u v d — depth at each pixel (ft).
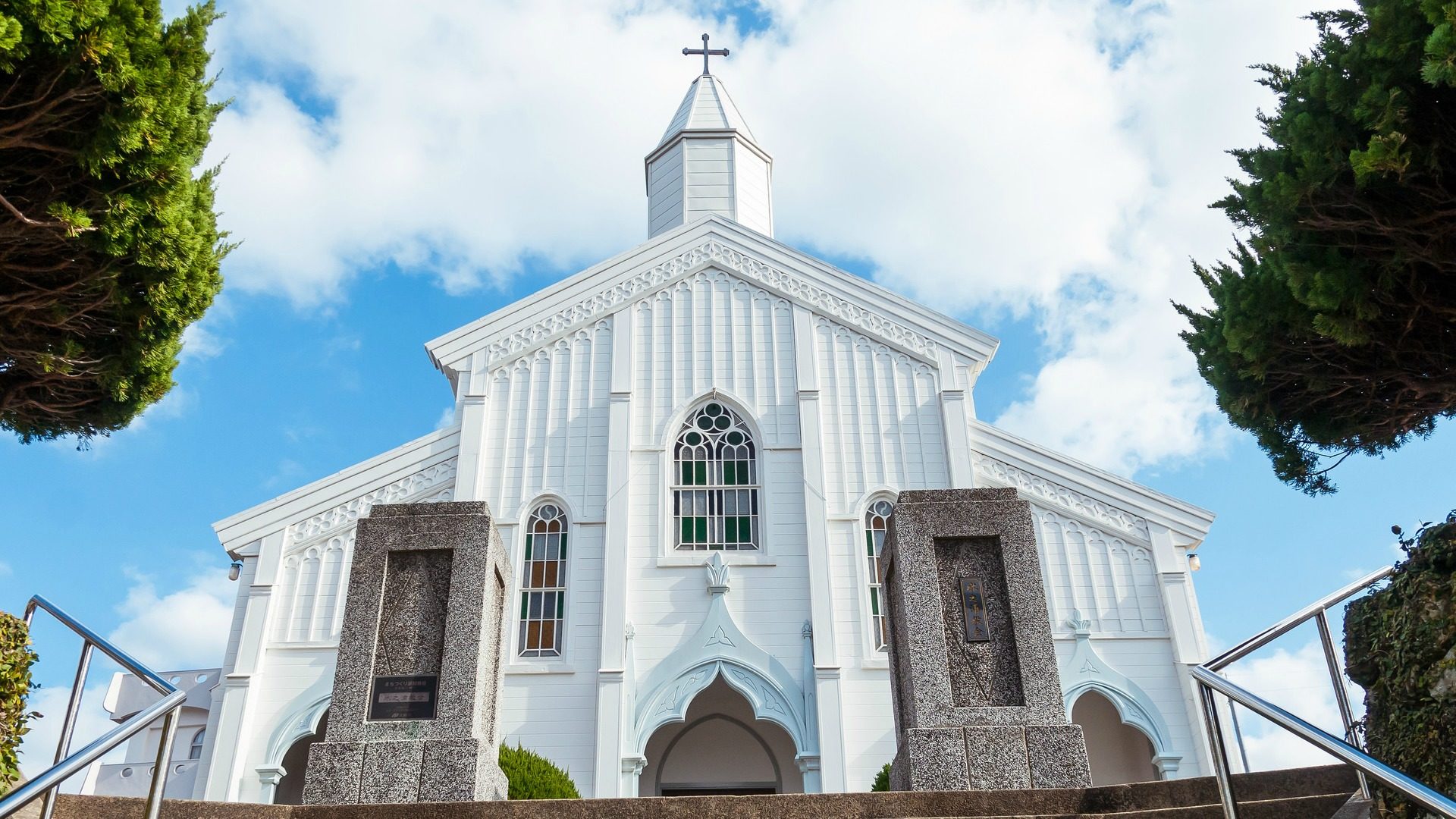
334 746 33.17
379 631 35.24
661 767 71.00
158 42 36.68
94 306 39.55
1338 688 30.71
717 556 68.74
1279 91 37.06
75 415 43.78
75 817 25.84
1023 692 33.88
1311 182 33.04
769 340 75.87
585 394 74.13
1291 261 34.86
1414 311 34.50
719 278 77.77
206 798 60.85
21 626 29.45
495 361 74.69
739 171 93.20
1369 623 29.35
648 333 76.02
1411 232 32.81
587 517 69.97
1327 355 37.24
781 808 29.30
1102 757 66.95
